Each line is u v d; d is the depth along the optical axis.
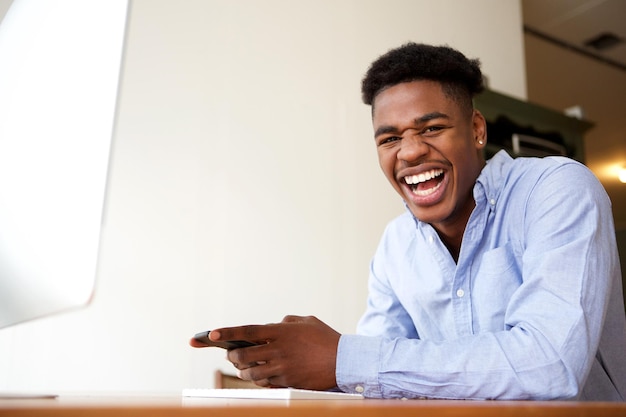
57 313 0.47
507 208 1.08
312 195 2.73
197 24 2.66
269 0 2.84
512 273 1.07
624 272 1.72
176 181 2.48
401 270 1.25
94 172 0.46
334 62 2.93
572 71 4.55
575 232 0.90
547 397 0.73
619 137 5.36
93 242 0.45
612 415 0.43
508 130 2.77
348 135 2.89
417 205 1.15
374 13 3.09
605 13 3.89
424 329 1.22
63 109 0.50
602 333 1.00
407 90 1.10
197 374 2.36
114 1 0.47
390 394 0.75
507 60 3.45
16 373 2.09
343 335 0.77
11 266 0.55
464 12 3.36
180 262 2.41
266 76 2.76
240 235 2.55
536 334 0.76
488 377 0.73
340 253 2.74
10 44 0.62
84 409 0.30
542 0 3.79
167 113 2.52
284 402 0.43
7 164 0.57
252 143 2.66
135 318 2.29
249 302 2.51
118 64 0.46
